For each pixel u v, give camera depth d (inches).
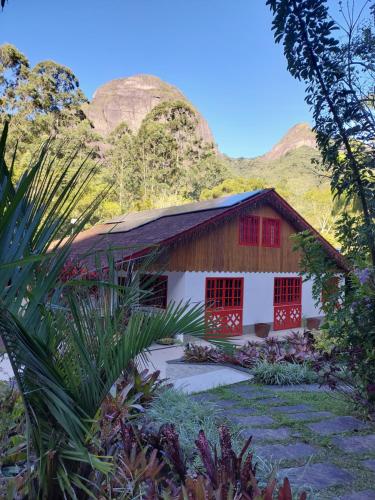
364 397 173.6
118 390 179.2
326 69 126.0
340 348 175.8
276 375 249.6
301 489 112.1
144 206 1407.5
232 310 471.8
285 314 539.5
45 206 65.4
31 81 1545.3
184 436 142.9
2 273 59.7
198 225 421.7
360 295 149.5
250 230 501.0
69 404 66.9
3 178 62.2
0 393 117.9
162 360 326.0
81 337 74.5
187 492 83.7
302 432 163.2
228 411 190.5
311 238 187.5
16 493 83.4
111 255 90.8
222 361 307.7
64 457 69.2
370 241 139.9
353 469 131.0
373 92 126.8
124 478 96.9
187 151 2123.5
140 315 83.7
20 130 1296.8
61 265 68.2
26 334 60.2
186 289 428.8
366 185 133.8
